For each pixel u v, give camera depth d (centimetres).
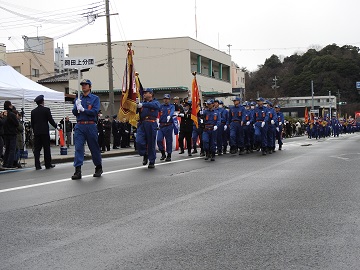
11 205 636
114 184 815
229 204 628
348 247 427
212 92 4528
